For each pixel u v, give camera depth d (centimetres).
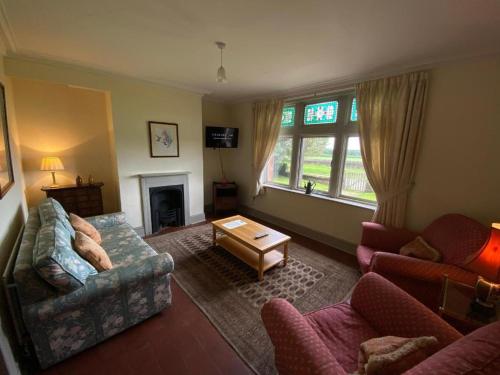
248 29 176
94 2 145
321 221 348
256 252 257
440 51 202
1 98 186
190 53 225
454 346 72
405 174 248
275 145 399
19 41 202
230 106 484
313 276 250
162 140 351
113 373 141
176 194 388
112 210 399
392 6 141
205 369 145
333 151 334
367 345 95
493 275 147
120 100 306
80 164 364
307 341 100
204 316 189
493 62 195
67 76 264
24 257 139
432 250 194
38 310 129
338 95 321
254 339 168
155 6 149
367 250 234
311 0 138
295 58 231
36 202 336
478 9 140
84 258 165
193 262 274
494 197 203
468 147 213
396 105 247
